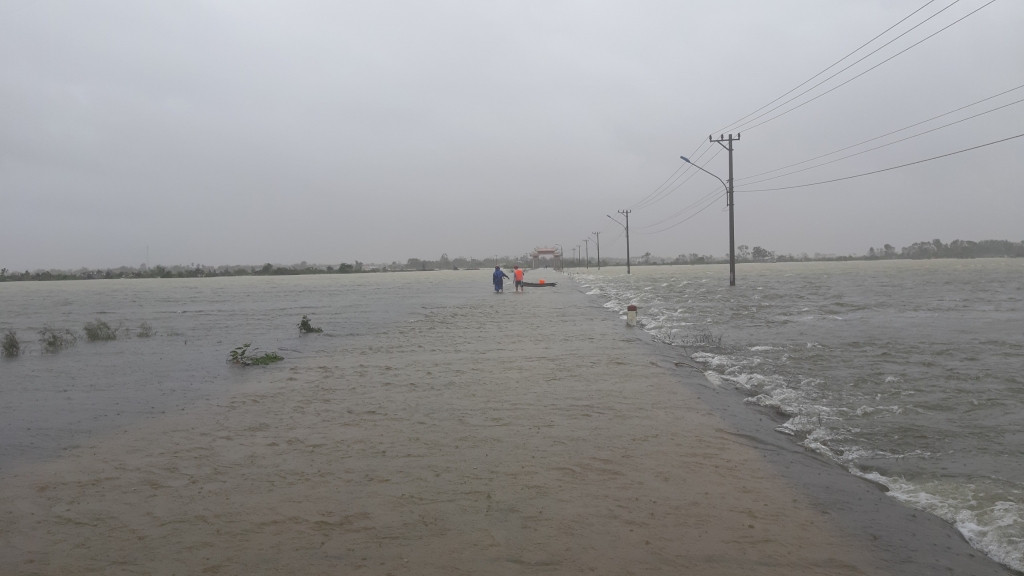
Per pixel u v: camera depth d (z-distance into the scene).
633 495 5.21
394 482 5.59
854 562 4.05
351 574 3.91
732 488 5.40
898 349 14.23
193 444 7.08
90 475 6.04
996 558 4.17
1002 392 9.60
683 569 3.92
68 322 27.28
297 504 5.11
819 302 29.59
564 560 4.04
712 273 98.94
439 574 3.88
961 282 50.47
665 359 12.99
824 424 7.77
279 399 9.57
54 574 4.01
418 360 13.30
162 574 3.96
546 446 6.66
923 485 5.60
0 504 5.29
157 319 27.61
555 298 36.16
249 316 28.31
